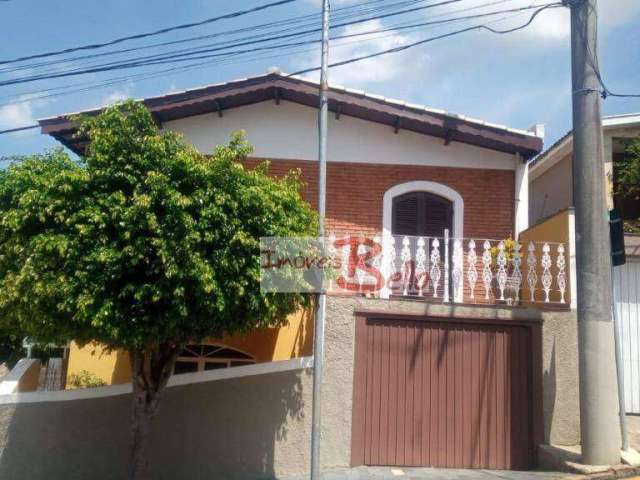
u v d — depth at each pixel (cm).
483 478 751
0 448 768
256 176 665
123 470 787
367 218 1051
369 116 1048
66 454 780
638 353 902
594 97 766
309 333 880
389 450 819
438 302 844
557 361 831
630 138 1094
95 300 587
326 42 777
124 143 637
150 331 610
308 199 1057
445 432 823
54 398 789
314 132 1076
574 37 785
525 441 819
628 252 923
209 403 809
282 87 1021
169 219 602
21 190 635
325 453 805
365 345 838
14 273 614
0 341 1076
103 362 992
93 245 601
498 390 831
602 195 752
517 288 858
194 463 794
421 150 1071
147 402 689
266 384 815
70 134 999
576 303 791
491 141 1027
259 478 791
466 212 1053
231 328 659
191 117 1081
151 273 602
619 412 745
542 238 946
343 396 820
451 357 838
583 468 700
